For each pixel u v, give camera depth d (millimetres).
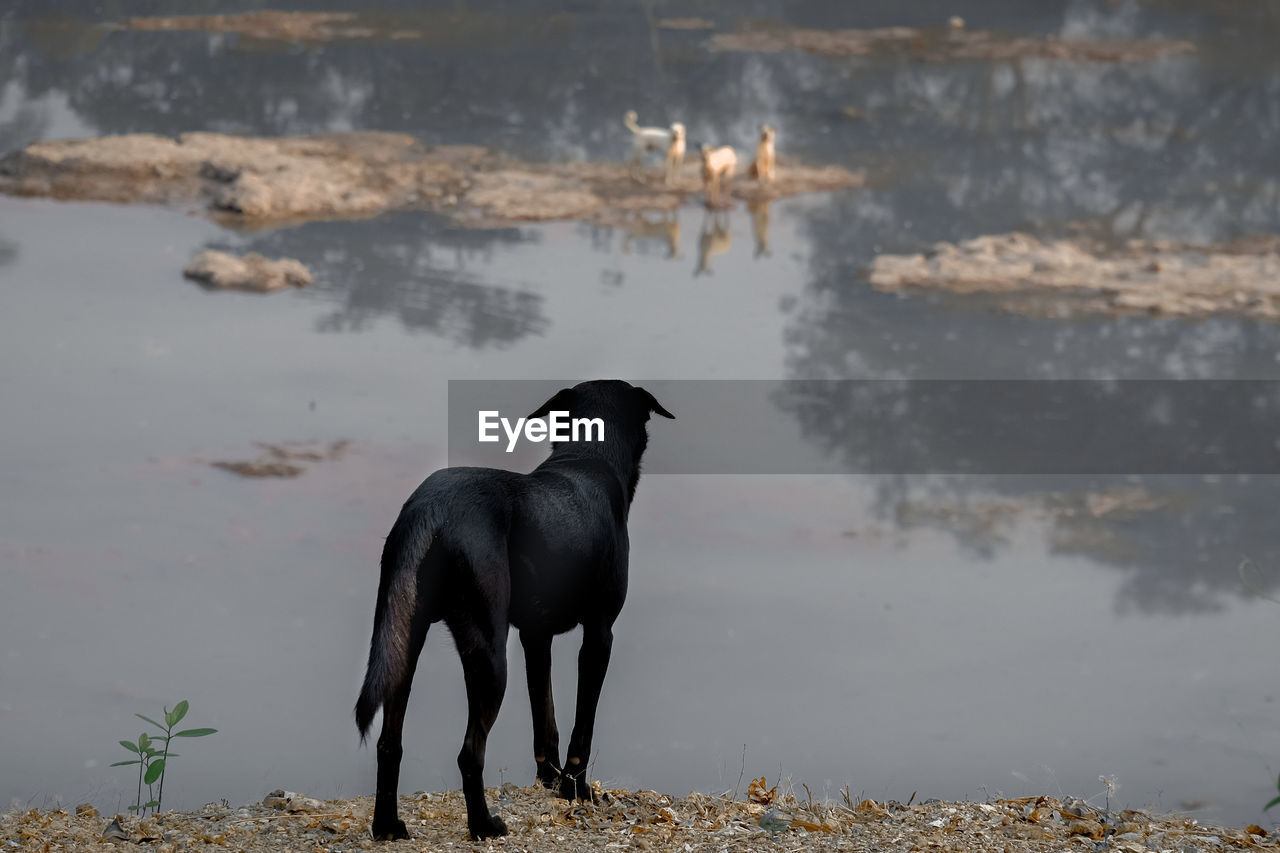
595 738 21266
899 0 109875
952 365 45438
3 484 33219
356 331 46406
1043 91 87500
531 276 53312
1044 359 46281
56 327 45688
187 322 46781
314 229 58688
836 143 75812
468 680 9375
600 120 78438
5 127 71125
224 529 31000
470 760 9398
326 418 38469
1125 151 75812
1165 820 10805
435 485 9375
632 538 31672
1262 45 98562
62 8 100500
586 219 61406
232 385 41000
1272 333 49188
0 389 39969
